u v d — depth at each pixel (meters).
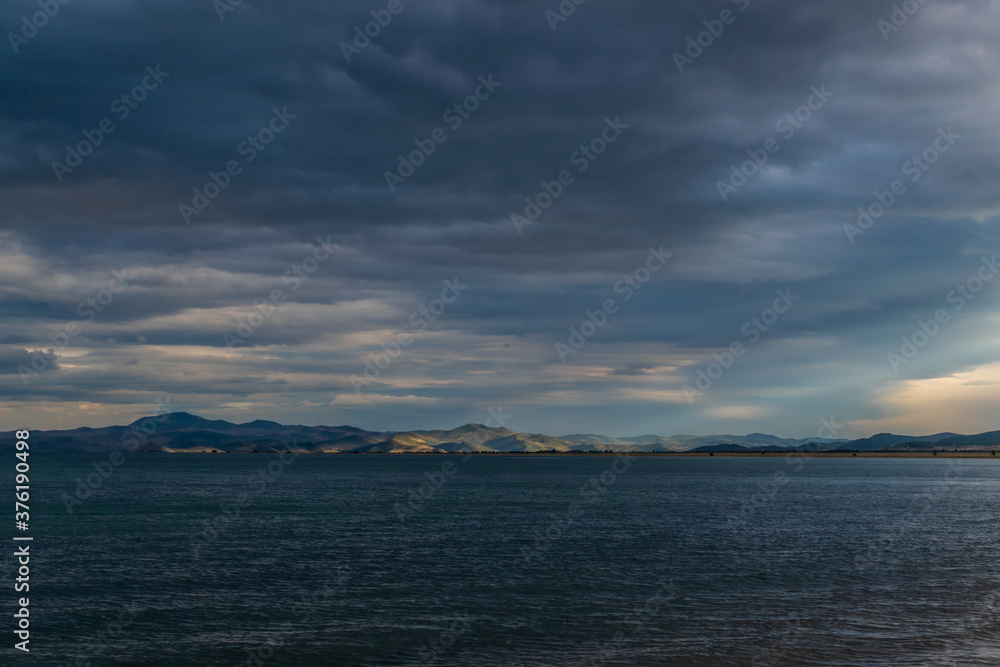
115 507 83.69
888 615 30.80
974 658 24.59
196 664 24.77
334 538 55.62
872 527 65.06
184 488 125.25
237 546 51.06
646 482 154.25
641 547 50.97
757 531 61.09
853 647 26.02
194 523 66.25
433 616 30.88
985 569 42.28
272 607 32.50
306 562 44.34
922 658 24.66
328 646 26.64
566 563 44.09
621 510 81.38
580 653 25.66
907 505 92.31
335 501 94.31
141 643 27.06
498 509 82.06
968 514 79.00
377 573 40.72
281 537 56.19
